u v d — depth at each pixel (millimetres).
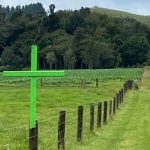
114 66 195625
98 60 191625
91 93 53438
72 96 48000
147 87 71562
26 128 22734
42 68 187500
